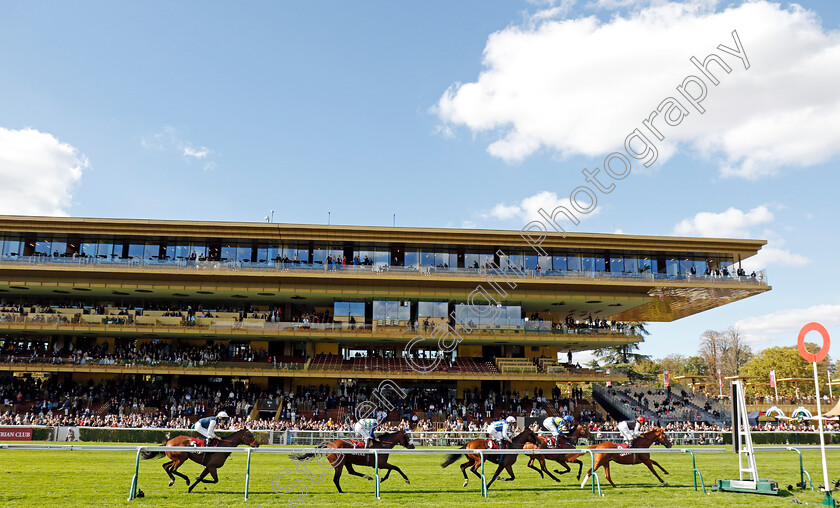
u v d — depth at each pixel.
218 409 48.12
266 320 52.31
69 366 49.12
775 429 48.34
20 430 37.69
